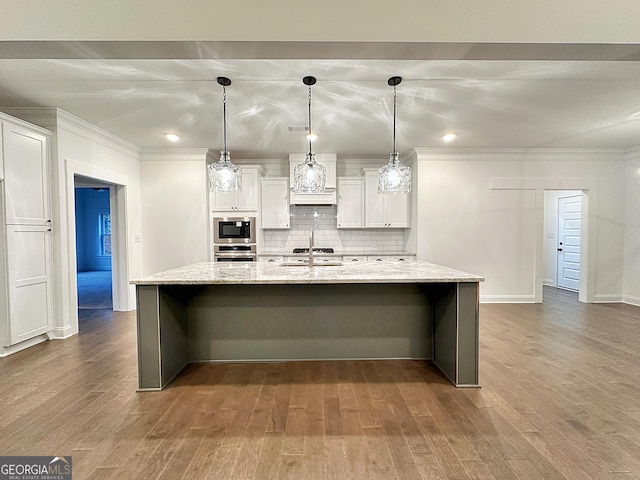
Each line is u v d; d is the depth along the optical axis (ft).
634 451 5.88
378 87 9.78
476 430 6.51
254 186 17.61
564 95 10.42
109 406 7.43
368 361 10.07
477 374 8.35
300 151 17.51
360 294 10.12
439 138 15.26
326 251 18.67
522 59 6.73
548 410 7.23
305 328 10.12
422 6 6.06
